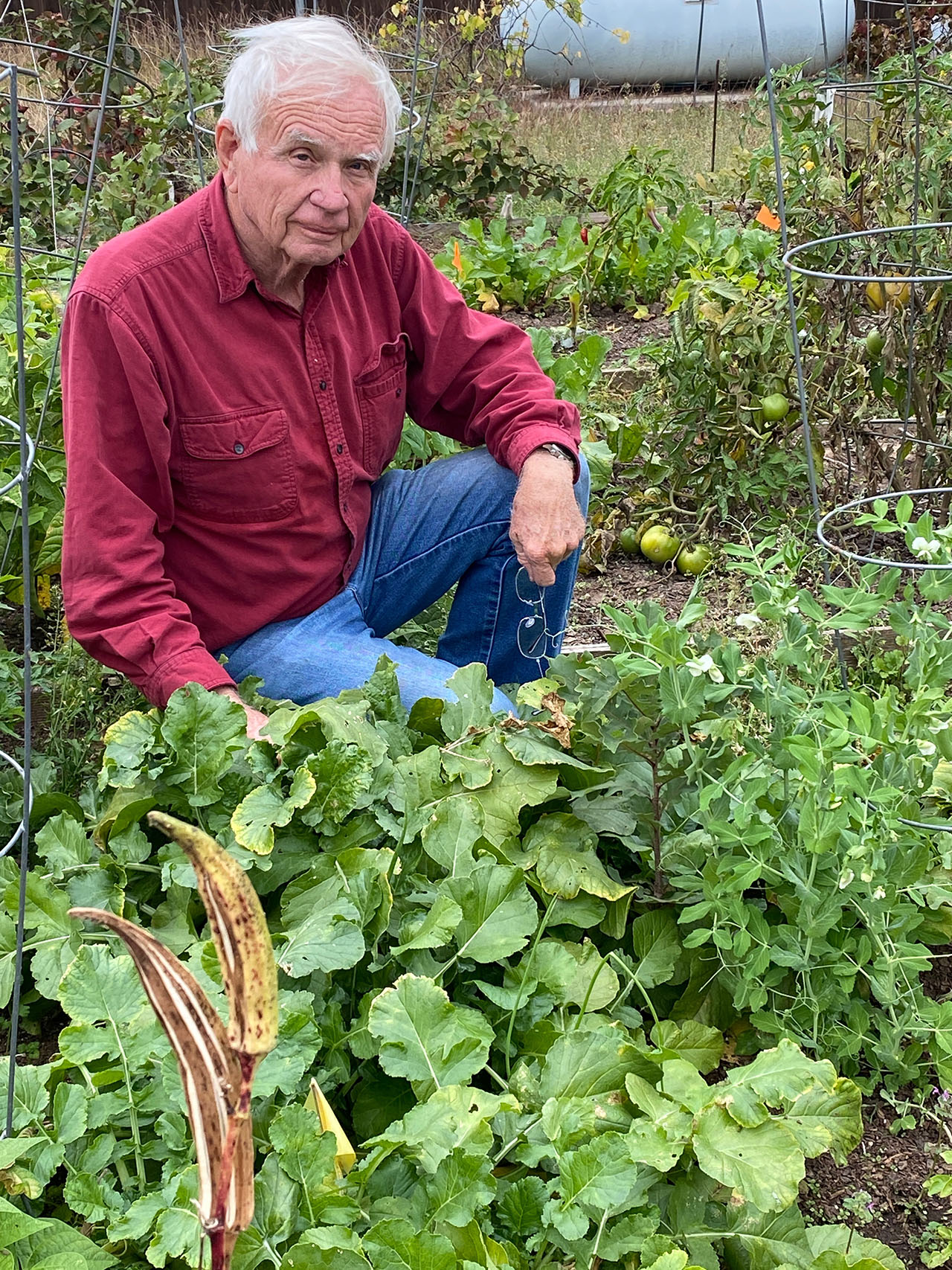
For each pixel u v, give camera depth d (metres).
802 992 2.04
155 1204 1.58
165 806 2.17
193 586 2.52
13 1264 1.51
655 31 11.40
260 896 2.11
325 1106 1.69
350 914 1.88
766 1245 1.68
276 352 2.38
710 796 1.96
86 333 2.21
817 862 1.97
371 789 2.12
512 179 7.66
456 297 2.73
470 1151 1.58
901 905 1.99
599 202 6.80
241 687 2.42
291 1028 1.74
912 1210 1.86
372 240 2.56
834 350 3.98
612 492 4.19
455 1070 1.73
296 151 2.14
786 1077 1.71
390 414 2.68
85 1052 1.74
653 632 2.00
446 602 3.39
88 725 2.93
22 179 6.70
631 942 2.25
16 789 2.45
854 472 4.30
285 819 1.99
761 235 5.46
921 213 3.82
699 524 4.02
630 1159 1.57
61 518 3.24
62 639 3.21
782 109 4.89
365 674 2.52
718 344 3.96
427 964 1.96
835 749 1.96
